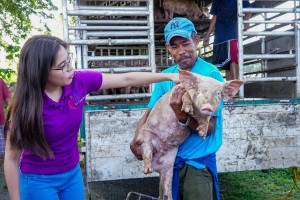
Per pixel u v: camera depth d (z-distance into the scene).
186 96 2.11
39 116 1.82
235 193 4.59
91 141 3.01
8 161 2.03
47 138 1.94
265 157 3.25
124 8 3.84
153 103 2.69
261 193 4.59
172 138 2.41
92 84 2.14
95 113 3.00
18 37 10.32
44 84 1.84
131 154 3.06
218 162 3.18
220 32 5.25
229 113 3.18
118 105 3.13
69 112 1.98
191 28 2.39
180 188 2.57
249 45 6.00
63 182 2.10
